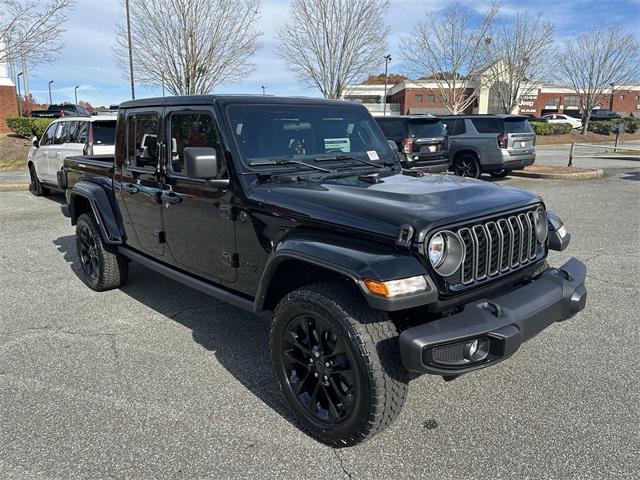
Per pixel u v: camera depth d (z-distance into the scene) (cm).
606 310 486
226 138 356
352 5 2005
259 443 300
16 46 1603
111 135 1016
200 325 469
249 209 345
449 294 281
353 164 400
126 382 369
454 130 1452
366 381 270
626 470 272
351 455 289
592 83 3722
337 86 2091
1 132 2450
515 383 361
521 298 299
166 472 276
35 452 293
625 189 1254
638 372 373
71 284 589
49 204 1110
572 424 313
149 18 1884
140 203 465
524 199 338
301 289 300
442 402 340
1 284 589
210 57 1920
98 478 272
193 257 409
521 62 3306
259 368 389
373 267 262
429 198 307
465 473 272
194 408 336
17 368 391
